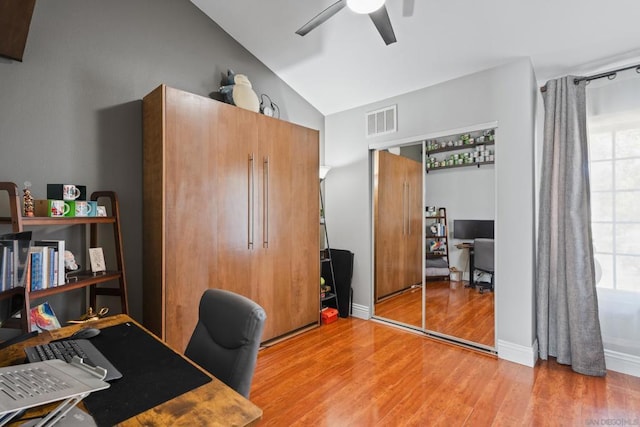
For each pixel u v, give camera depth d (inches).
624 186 97.0
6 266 50.8
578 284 96.6
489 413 75.9
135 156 96.0
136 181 96.2
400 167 140.0
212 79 115.6
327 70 130.3
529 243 101.7
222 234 99.2
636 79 95.0
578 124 99.3
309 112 155.4
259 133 111.0
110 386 37.1
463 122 117.4
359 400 81.4
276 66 134.1
